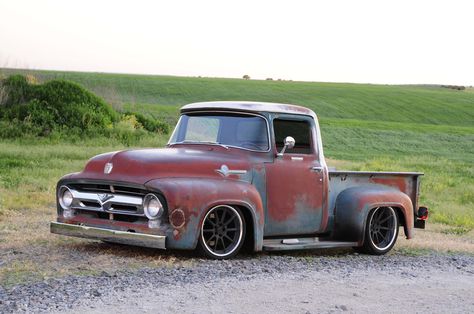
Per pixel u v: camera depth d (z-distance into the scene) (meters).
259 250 8.18
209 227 7.88
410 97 83.94
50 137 27.89
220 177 7.99
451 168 33.41
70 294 6.00
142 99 66.56
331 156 37.00
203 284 6.65
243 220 8.05
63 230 8.04
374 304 6.28
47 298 5.83
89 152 24.03
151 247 7.91
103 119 31.08
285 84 95.62
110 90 41.12
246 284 6.78
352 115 68.06
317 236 9.21
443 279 7.82
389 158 37.69
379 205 9.35
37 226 10.29
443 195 22.75
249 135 8.47
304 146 8.86
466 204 21.22
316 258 8.79
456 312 6.13
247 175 8.22
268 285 6.80
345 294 6.64
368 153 40.78
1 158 20.84
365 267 8.34
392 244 9.62
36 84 32.62
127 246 8.58
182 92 75.31
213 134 8.59
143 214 7.54
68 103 31.41
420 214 10.14
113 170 7.78
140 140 30.31
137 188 7.57
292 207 8.64
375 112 71.12
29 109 29.78
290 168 8.62
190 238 7.54
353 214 9.15
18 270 6.85
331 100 76.94
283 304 6.07
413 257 9.41
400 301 6.46
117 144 28.50
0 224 10.40
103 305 5.71
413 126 60.16
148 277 6.80
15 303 5.62
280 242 8.72
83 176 7.96
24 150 23.05
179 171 7.77
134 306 5.73
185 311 5.66
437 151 45.72
